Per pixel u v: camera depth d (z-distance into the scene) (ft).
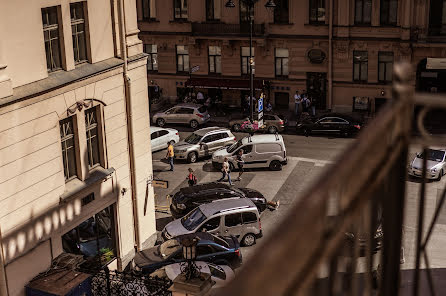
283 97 155.84
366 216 9.02
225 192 95.35
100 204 74.59
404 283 40.88
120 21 74.79
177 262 77.05
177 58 161.17
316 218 6.86
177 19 157.58
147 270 76.38
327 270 7.57
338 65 147.64
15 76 59.98
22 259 62.69
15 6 59.16
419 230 11.65
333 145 131.23
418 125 10.46
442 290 39.78
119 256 79.77
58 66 66.49
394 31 140.97
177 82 162.71
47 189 65.26
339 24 143.54
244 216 87.45
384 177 9.51
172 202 95.55
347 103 150.51
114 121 75.97
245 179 114.01
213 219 85.92
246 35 150.41
